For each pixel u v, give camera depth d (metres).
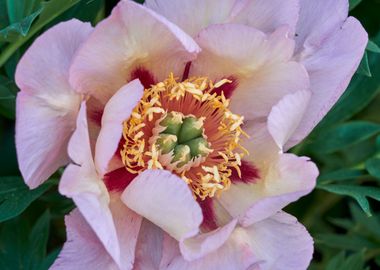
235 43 0.51
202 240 0.50
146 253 0.51
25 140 0.48
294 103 0.50
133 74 0.51
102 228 0.47
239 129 0.53
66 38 0.49
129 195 0.50
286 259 0.52
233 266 0.51
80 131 0.48
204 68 0.53
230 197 0.53
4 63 0.57
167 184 0.48
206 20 0.52
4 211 0.53
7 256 0.57
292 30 0.52
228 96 0.54
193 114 0.54
